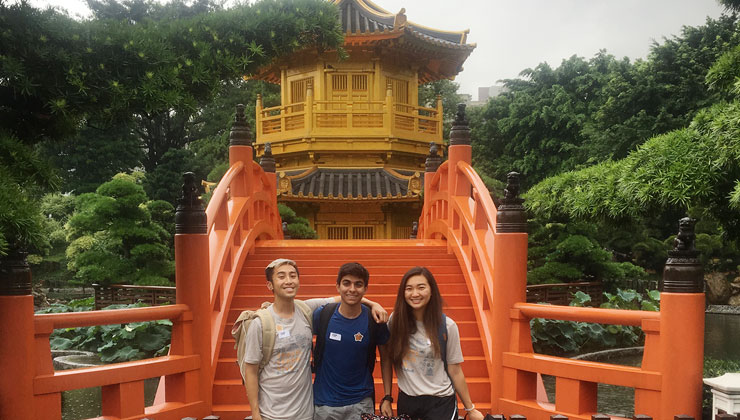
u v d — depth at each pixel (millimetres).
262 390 3676
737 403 4840
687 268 4480
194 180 5668
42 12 4277
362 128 20016
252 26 4930
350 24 20078
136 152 39219
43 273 30203
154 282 16125
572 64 33188
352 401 3762
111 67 4344
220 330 6172
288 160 21344
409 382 3805
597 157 26094
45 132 4961
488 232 6922
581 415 4875
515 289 5520
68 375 4438
